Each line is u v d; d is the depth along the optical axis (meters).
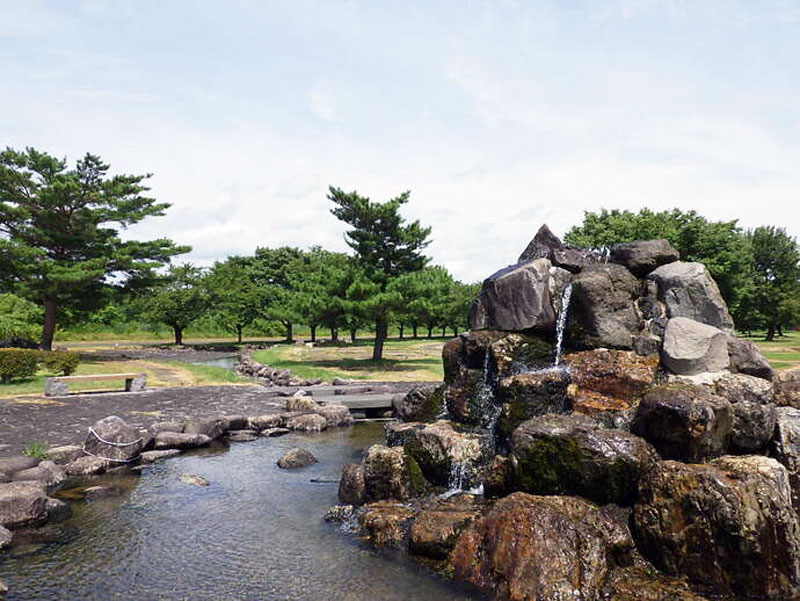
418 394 12.94
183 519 9.04
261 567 7.31
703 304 10.51
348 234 35.19
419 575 7.11
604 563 6.63
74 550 7.77
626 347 10.47
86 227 32.50
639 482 7.29
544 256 12.80
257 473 11.84
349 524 8.82
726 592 6.37
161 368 30.48
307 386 24.67
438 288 33.16
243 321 66.62
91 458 11.76
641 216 43.81
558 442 7.82
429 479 9.88
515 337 11.34
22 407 16.94
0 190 31.97
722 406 7.64
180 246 36.94
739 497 6.43
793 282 63.03
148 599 6.43
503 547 6.86
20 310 44.88
